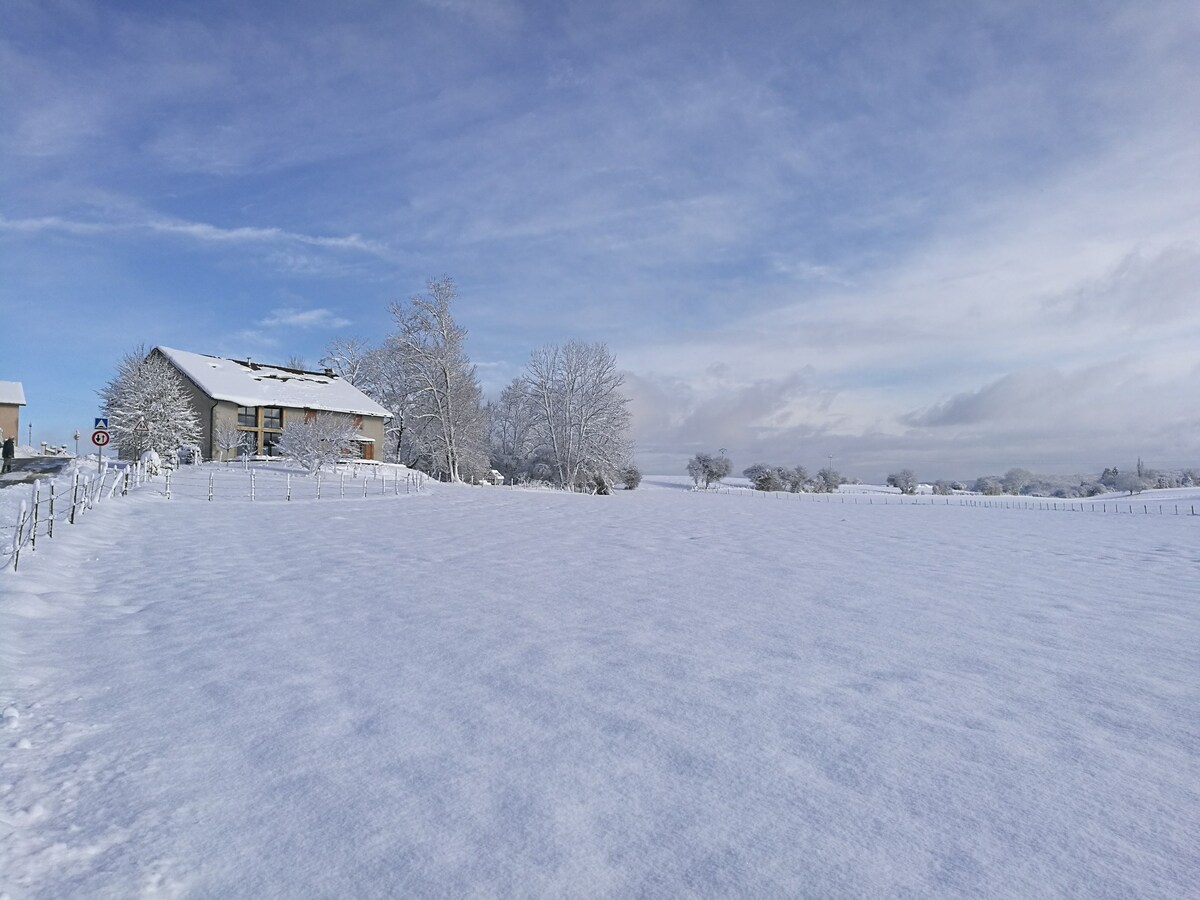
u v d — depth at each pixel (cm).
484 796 377
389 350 5481
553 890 297
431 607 827
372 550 1298
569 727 472
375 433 4775
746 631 734
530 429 6322
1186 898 291
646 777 400
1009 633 741
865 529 2066
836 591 972
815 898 292
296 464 3672
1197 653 669
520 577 1042
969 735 465
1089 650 677
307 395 4469
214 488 2600
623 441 5850
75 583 919
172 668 592
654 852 325
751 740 453
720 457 9038
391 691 540
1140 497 7900
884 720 489
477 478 5606
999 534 2011
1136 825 352
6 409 4438
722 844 332
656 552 1359
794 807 367
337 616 779
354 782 392
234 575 1014
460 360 5369
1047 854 325
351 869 312
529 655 637
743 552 1395
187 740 448
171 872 309
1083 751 441
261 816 356
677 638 702
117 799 372
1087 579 1131
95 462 2920
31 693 524
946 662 631
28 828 340
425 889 298
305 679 566
